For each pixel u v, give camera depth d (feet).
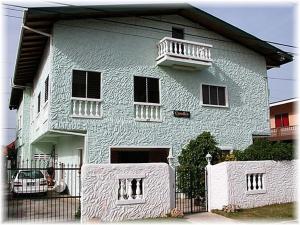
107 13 51.13
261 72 68.69
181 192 44.34
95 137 50.21
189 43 56.75
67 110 48.60
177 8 57.57
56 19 47.96
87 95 50.52
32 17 44.70
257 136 66.33
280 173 45.57
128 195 35.70
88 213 33.68
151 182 37.01
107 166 35.14
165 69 57.57
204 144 48.93
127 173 35.91
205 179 42.27
